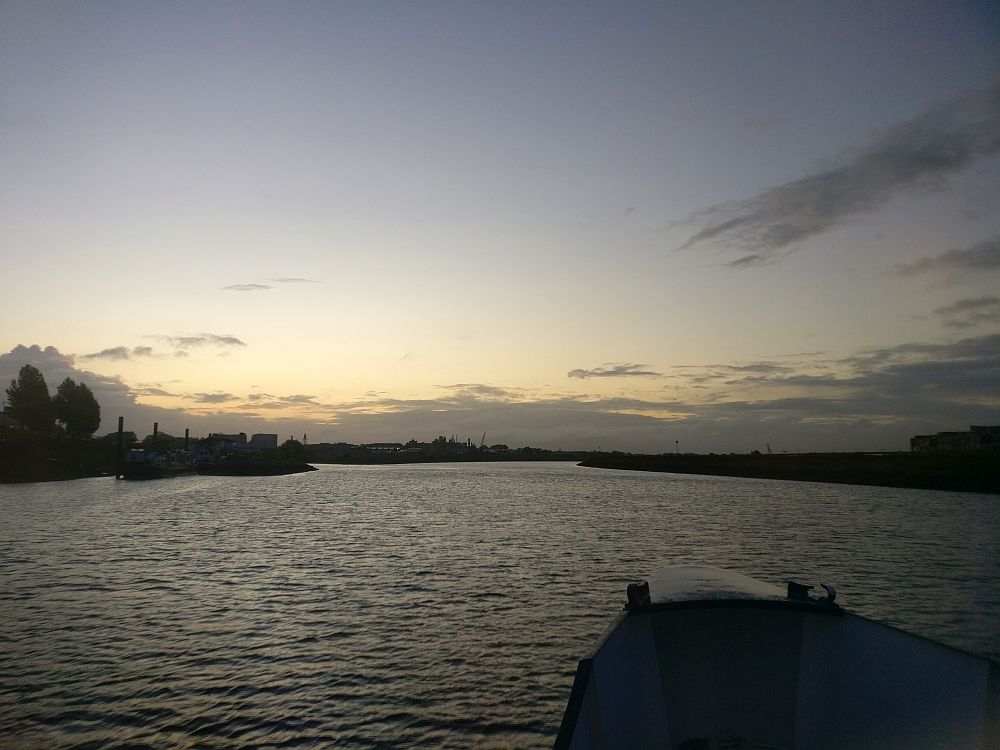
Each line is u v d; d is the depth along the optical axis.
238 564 37.69
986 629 24.30
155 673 19.25
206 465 184.88
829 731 10.41
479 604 27.42
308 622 24.72
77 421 169.62
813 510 72.25
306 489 115.69
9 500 89.44
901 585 31.77
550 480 153.25
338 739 15.03
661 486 125.06
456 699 17.28
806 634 11.43
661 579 14.24
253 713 16.41
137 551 43.12
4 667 19.73
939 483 112.38
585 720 9.02
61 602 28.33
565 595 29.08
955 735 8.79
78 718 16.09
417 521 61.19
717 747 10.59
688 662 11.49
